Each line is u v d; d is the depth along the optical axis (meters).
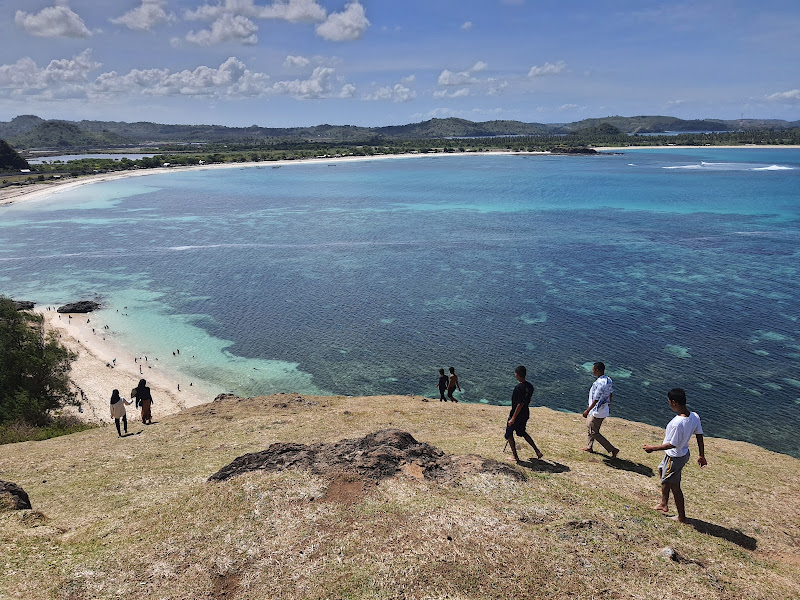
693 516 12.61
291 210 142.75
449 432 19.58
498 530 10.90
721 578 10.04
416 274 79.19
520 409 14.74
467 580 9.45
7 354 36.25
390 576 9.54
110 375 47.47
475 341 53.84
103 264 87.88
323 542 10.55
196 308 66.25
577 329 56.19
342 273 80.69
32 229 118.50
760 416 38.59
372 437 15.41
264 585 9.51
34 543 10.98
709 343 51.59
